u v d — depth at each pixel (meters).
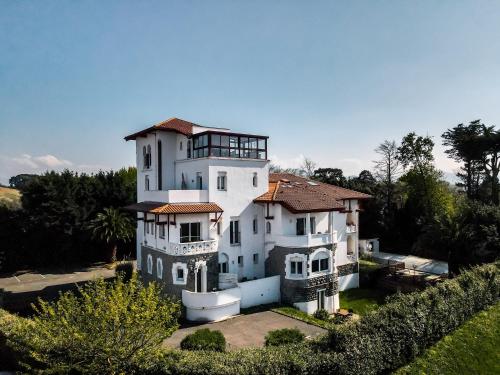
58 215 52.06
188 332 26.39
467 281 25.28
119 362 14.25
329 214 35.97
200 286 31.64
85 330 14.05
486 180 67.19
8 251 51.03
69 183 54.66
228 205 34.56
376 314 18.81
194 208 31.45
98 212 55.28
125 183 58.91
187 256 30.48
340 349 16.53
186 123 40.56
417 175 63.41
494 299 26.86
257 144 37.31
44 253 53.31
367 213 62.62
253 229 36.12
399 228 60.59
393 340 18.36
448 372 18.95
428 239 40.69
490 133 62.69
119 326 14.45
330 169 79.31
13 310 34.91
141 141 41.16
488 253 35.91
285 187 38.56
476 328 23.17
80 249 54.69
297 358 15.50
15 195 96.38
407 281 40.00
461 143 65.69
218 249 33.84
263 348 16.75
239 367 14.74
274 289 34.16
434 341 21.28
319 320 30.17
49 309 15.06
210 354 16.06
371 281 42.78
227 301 29.88
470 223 38.56
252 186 36.31
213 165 33.78
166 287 31.56
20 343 15.62
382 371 18.09
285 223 35.06
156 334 15.16
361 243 57.59
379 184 68.19
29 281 45.22
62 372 14.12
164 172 38.31
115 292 15.14
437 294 22.31
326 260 35.12
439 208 58.12
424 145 63.47
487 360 20.47
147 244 35.88
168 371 14.80
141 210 33.25
